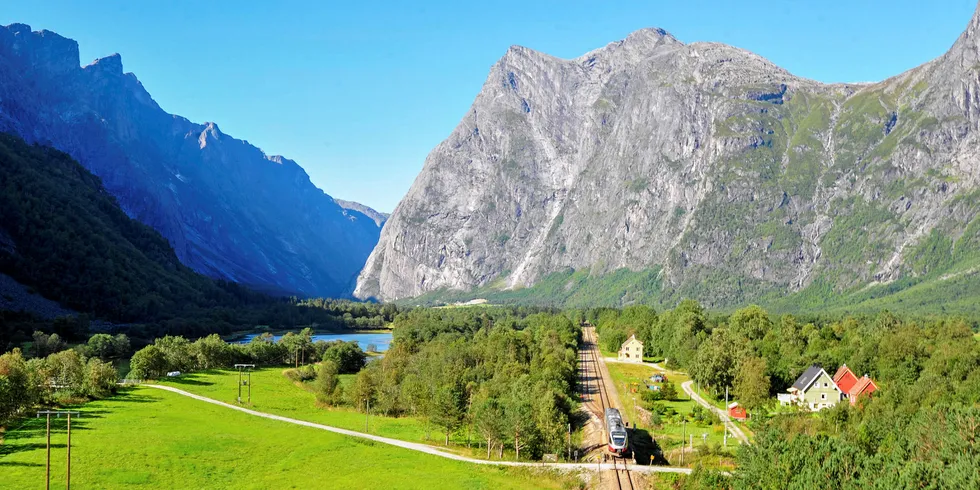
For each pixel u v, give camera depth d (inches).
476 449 5039.4
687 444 4894.2
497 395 6013.8
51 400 5979.3
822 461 3309.5
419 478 4269.2
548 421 4881.9
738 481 3430.1
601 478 4156.0
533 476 4306.1
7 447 4554.6
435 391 5866.1
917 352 6653.5
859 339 7731.3
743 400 5738.2
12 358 6323.8
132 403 6304.1
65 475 4047.7
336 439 5280.5
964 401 4594.0
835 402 6043.3
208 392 7150.6
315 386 7465.6
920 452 3457.2
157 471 4281.5
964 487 2861.7
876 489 2987.2
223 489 4077.3
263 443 5098.4
